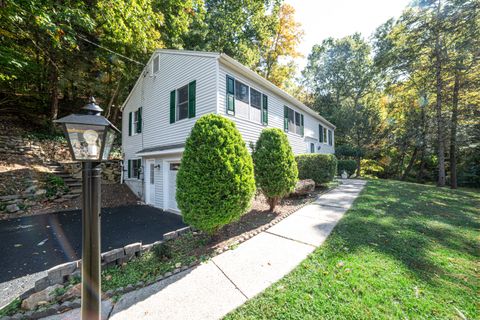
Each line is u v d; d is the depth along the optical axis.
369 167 19.16
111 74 12.52
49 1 6.12
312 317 2.04
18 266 3.47
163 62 8.73
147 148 9.34
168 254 3.38
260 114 8.83
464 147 12.00
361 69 21.97
